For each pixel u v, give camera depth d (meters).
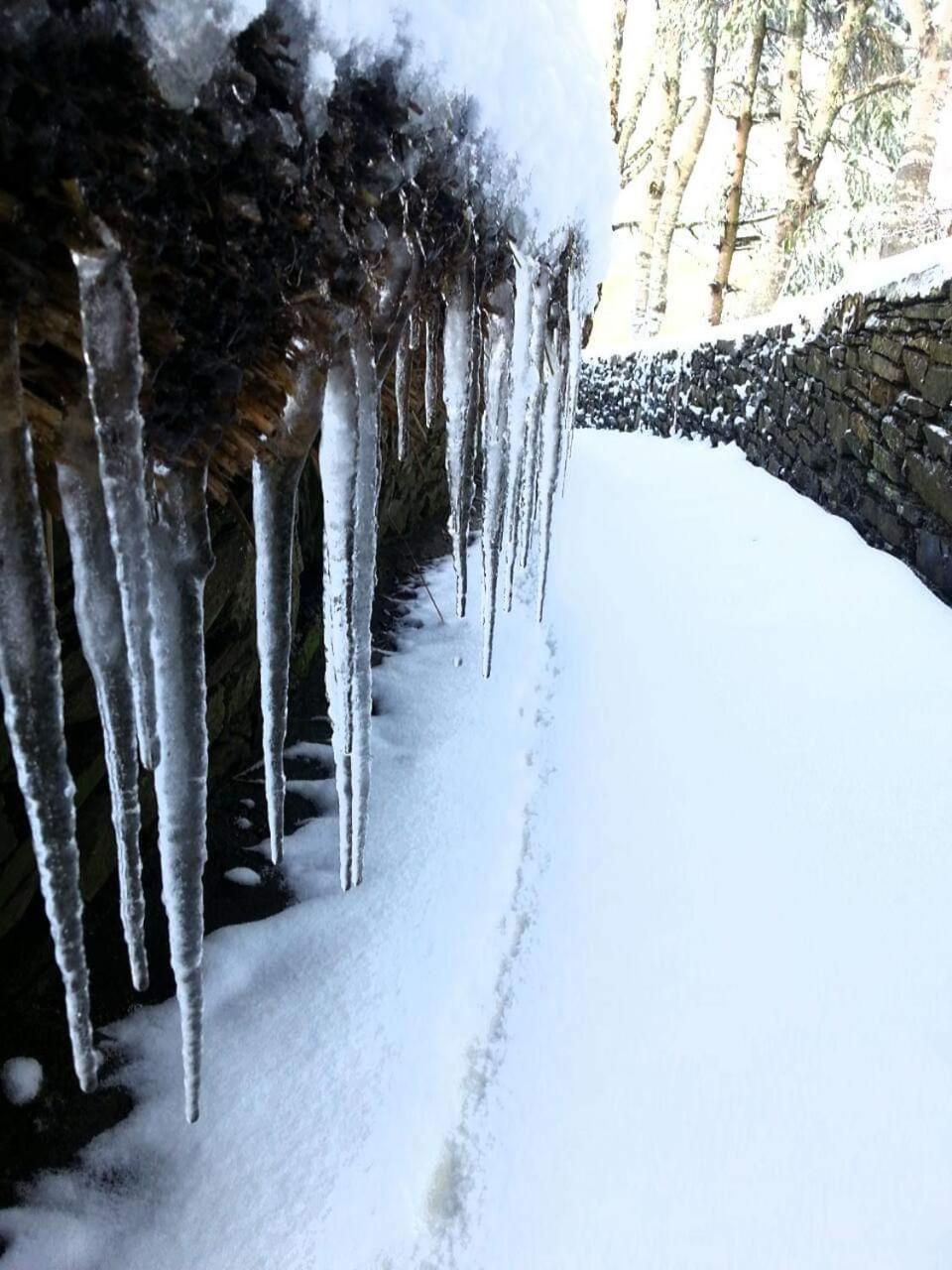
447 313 1.56
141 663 0.81
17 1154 1.43
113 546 0.76
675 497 5.72
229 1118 1.54
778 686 3.10
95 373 0.71
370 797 2.43
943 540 3.47
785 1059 1.77
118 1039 1.64
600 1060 1.76
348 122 1.00
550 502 2.57
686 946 2.04
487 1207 1.47
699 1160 1.58
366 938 1.96
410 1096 1.62
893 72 11.60
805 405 5.32
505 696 3.07
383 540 3.84
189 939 1.06
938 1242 1.43
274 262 0.91
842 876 2.21
